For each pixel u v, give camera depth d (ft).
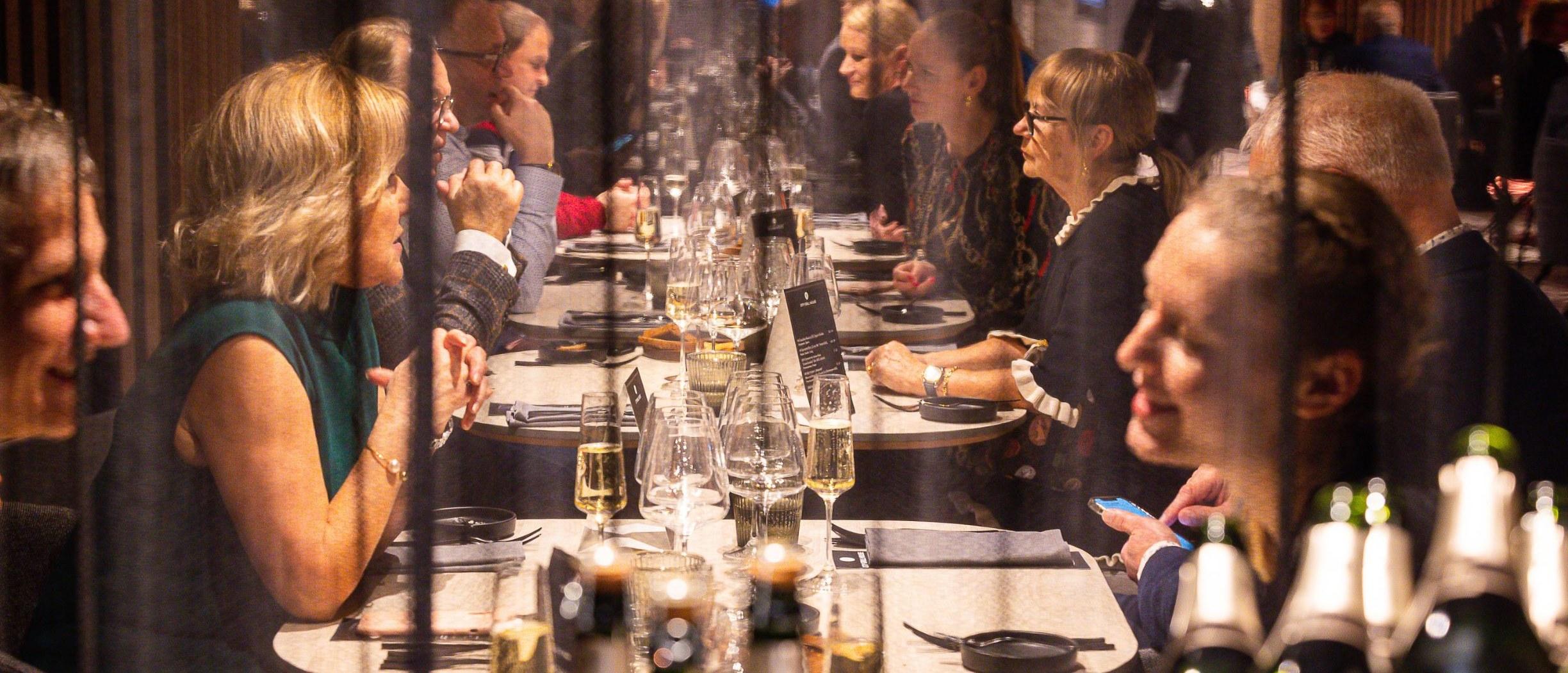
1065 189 4.81
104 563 4.38
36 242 4.53
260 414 4.15
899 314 5.47
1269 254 3.76
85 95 4.61
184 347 4.22
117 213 4.57
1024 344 5.08
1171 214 4.59
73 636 4.47
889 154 5.61
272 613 4.32
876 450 5.08
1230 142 4.46
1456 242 4.01
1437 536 3.18
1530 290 4.04
